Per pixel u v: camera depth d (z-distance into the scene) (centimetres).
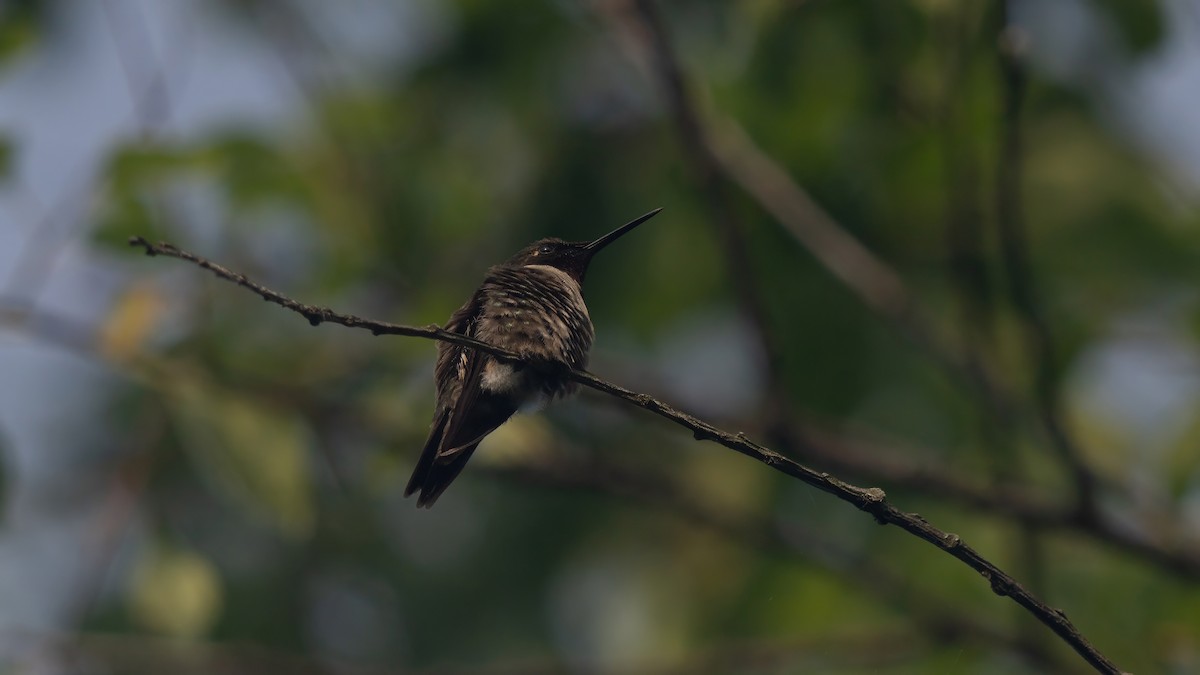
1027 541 1040
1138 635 1069
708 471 1128
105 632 1004
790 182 1080
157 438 987
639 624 1168
